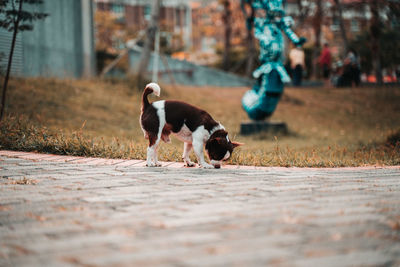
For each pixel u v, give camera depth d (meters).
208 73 25.02
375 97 18.56
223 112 15.69
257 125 13.01
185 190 4.18
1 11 9.31
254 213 3.25
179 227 2.89
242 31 32.12
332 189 4.27
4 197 3.83
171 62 25.72
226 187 4.35
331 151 9.18
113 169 5.53
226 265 2.23
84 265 2.25
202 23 41.88
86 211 3.34
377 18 22.23
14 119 8.93
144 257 2.35
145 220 3.07
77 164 5.89
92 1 20.16
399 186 4.47
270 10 12.24
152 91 5.87
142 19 42.12
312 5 24.66
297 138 12.53
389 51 27.41
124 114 13.43
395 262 2.28
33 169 5.41
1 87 12.21
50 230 2.85
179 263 2.26
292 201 3.68
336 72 23.03
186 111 5.76
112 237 2.69
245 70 30.00
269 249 2.45
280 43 12.49
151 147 5.82
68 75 17.09
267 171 5.61
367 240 2.61
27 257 2.37
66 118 11.49
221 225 2.93
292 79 22.83
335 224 2.95
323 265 2.23
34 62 15.77
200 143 5.73
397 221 3.02
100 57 27.48
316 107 17.27
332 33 31.41
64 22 17.86
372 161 7.48
